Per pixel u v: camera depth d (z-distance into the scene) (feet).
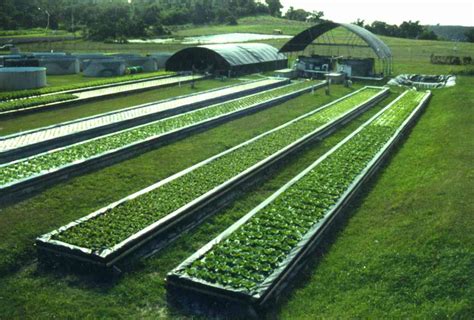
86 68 155.33
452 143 70.33
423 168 61.31
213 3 469.57
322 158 65.92
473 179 53.42
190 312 35.24
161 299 36.81
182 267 38.01
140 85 131.13
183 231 47.26
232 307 34.73
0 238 44.06
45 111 98.43
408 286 35.45
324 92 128.77
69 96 108.06
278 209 48.83
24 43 253.03
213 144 75.31
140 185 58.08
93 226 44.45
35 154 70.49
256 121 91.76
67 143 76.07
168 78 148.56
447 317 31.76
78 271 40.34
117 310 35.40
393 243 41.50
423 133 82.74
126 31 289.33
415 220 45.24
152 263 41.47
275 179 61.98
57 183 57.62
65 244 40.73
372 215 49.19
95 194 54.90
